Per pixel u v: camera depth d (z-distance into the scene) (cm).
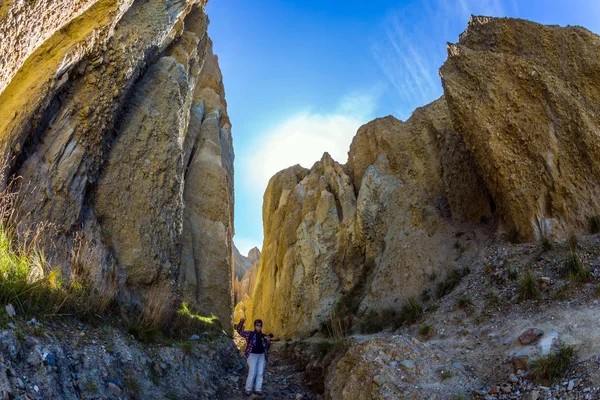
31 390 471
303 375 1309
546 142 1083
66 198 874
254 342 951
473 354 709
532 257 987
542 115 1101
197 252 1614
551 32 1180
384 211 1866
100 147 1015
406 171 1867
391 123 2320
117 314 851
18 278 613
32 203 792
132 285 1025
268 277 2733
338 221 2219
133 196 1102
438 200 1620
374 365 678
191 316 1205
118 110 1122
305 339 1802
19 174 792
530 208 1078
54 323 633
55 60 871
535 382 549
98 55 1008
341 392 738
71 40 937
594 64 1096
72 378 554
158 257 1113
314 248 2169
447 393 590
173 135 1285
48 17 829
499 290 942
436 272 1310
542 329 668
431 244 1410
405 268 1417
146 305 985
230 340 1327
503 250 1098
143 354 767
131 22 1233
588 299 728
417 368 657
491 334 757
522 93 1135
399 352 695
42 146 866
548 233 1031
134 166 1134
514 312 817
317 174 2684
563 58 1142
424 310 1116
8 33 736
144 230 1092
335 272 2066
